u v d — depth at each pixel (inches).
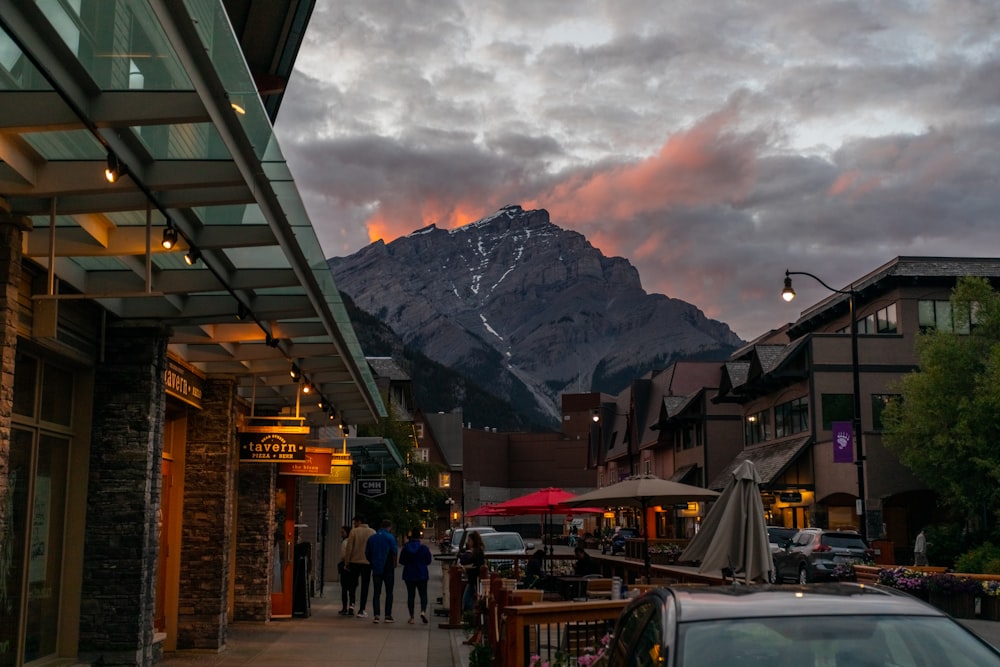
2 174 326.0
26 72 279.9
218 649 636.1
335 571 1400.1
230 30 279.7
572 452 5482.3
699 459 2593.5
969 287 1510.8
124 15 257.1
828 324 2135.8
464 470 5118.1
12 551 427.5
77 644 489.1
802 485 1900.8
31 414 444.5
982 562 1232.8
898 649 197.5
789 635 200.1
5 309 346.9
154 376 510.3
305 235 412.5
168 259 444.1
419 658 620.7
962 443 1373.0
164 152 321.7
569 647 406.3
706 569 573.6
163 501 641.0
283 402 822.5
